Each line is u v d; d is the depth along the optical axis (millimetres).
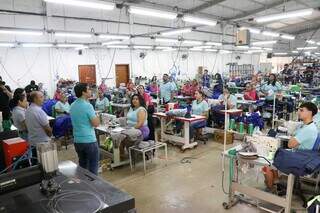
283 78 11031
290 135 3457
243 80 13945
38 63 11211
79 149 3188
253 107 6934
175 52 16594
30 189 1375
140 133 4332
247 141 3078
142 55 14695
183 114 5555
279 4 10297
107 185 1425
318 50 17875
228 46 17562
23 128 3721
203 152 5285
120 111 7496
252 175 3910
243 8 10977
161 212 3117
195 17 6797
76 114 3092
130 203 1294
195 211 3123
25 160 1790
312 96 6938
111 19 11102
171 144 5809
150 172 4316
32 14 9125
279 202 2793
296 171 2557
